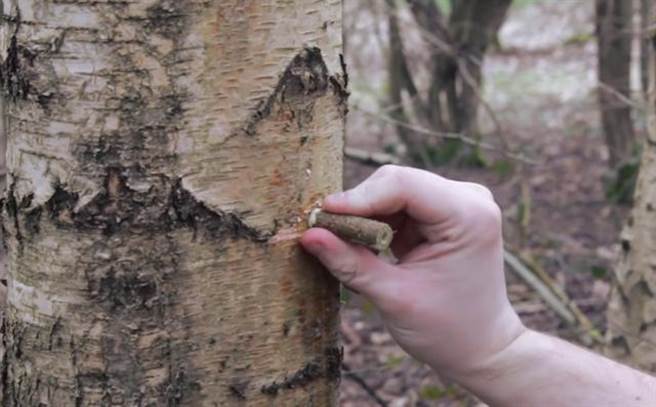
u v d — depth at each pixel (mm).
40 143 711
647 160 1698
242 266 727
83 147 697
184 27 684
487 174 3943
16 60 716
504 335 770
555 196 3816
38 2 696
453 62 3742
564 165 4184
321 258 737
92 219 703
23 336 750
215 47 691
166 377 724
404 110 3670
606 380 792
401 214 764
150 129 691
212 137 701
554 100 5113
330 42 740
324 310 769
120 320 714
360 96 4355
